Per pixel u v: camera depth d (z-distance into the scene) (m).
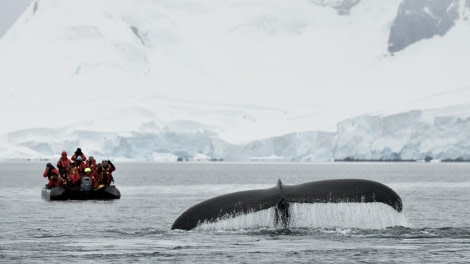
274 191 45.03
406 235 57.06
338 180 45.06
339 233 56.75
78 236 63.78
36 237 63.34
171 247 53.31
